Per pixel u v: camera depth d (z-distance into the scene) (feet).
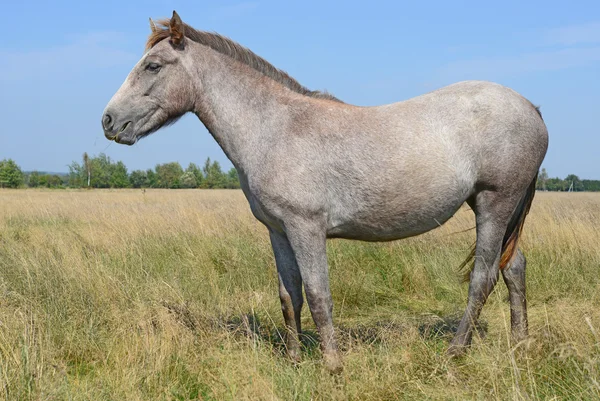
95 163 204.23
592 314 11.97
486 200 12.05
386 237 12.18
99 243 23.75
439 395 9.37
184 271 19.92
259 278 19.44
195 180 230.27
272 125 11.62
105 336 13.17
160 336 12.16
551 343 10.67
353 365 10.82
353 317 16.80
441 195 11.51
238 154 11.99
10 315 12.62
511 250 12.65
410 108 11.79
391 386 9.70
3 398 9.06
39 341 11.20
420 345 11.55
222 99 12.02
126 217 34.65
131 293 15.81
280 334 13.46
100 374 10.99
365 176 11.24
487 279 12.16
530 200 12.76
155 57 11.82
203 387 10.57
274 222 11.73
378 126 11.46
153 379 10.35
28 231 32.71
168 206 52.37
